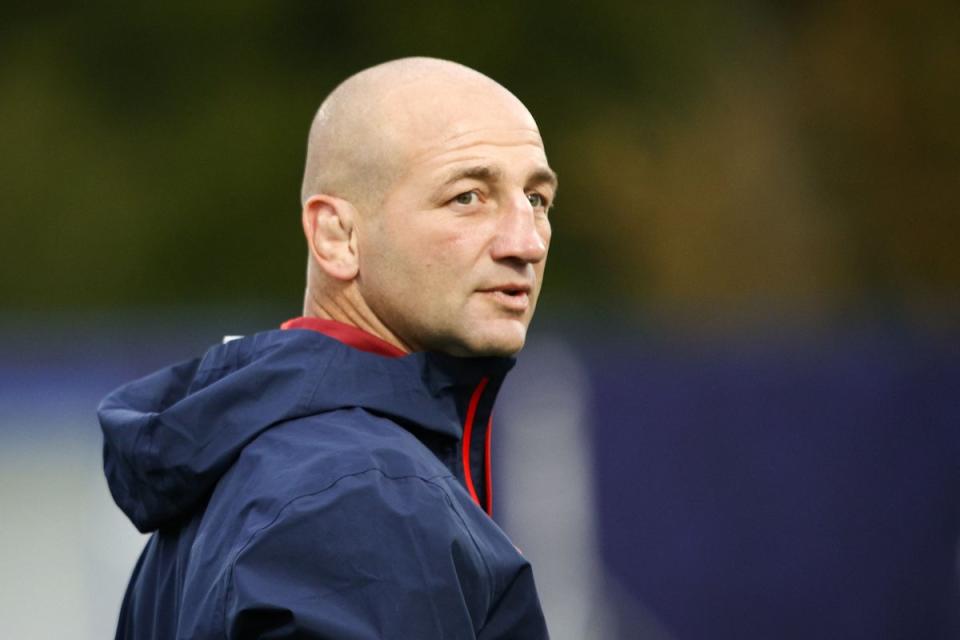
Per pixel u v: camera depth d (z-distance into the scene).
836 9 52.06
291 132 50.22
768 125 51.12
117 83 50.75
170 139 50.41
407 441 6.70
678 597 21.48
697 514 21.64
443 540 6.29
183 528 7.07
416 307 7.12
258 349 7.15
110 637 19.45
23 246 49.56
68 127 50.34
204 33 50.94
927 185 50.94
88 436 20.34
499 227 7.12
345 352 7.00
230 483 6.66
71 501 20.03
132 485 7.12
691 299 49.16
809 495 21.84
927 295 49.75
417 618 6.12
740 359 22.05
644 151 50.62
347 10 51.00
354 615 6.10
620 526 21.48
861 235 50.75
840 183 51.00
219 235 49.72
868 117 51.34
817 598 21.66
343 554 6.17
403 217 7.14
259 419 6.78
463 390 7.23
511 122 7.26
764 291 49.69
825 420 21.97
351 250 7.35
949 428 21.95
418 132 7.18
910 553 21.80
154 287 49.72
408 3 51.12
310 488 6.30
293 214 49.88
